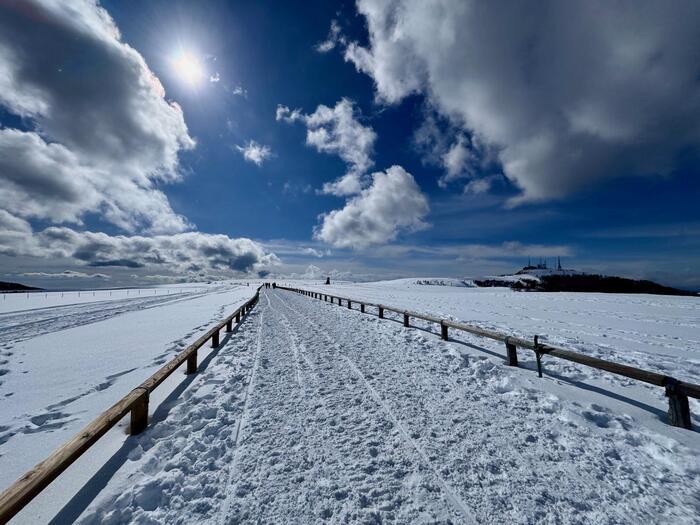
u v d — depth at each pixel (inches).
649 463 116.4
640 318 478.3
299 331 424.5
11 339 402.6
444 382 203.8
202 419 158.4
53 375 244.4
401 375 219.9
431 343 310.3
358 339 349.4
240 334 411.5
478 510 94.3
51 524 90.1
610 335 351.6
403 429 143.2
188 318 617.9
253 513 94.2
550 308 618.5
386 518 92.1
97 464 120.0
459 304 721.6
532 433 138.1
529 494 100.5
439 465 116.0
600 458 119.5
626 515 91.6
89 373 249.0
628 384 193.5
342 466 116.6
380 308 502.9
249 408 170.9
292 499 100.0
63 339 395.9
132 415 143.9
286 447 130.6
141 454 128.5
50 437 145.8
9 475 116.6
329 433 141.5
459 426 145.1
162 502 99.8
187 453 126.9
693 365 235.9
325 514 93.7
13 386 219.9
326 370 238.2
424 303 757.3
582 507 95.0
